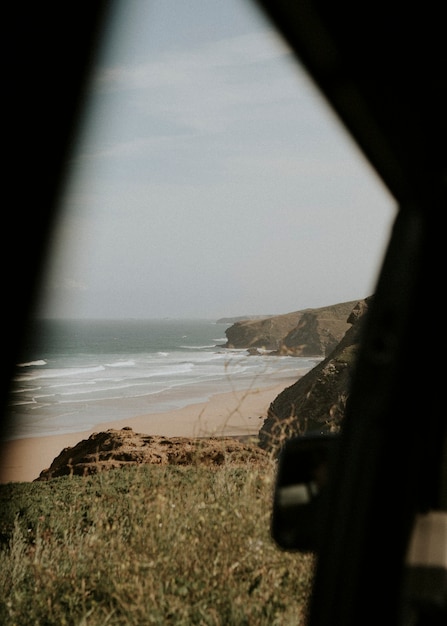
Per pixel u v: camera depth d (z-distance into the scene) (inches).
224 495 217.0
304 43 60.5
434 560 70.5
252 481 208.4
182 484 247.4
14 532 236.4
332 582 73.4
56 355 4746.6
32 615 176.9
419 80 62.7
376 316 70.1
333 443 84.0
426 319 68.3
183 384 2918.3
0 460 73.0
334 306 4734.3
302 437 84.3
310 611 74.8
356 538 71.8
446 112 65.0
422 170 68.1
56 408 2370.8
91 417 2186.3
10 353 52.0
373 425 70.4
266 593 164.6
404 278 68.8
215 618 155.2
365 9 57.2
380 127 65.7
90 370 3661.4
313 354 4291.3
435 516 72.8
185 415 1950.1
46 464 1460.4
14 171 44.6
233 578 173.5
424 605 70.1
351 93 63.4
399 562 71.1
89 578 194.9
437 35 59.2
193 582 174.4
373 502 71.0
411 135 66.2
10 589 194.7
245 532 186.7
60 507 268.5
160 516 208.7
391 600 71.2
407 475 70.7
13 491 286.5
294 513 82.4
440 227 67.9
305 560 178.1
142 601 167.2
